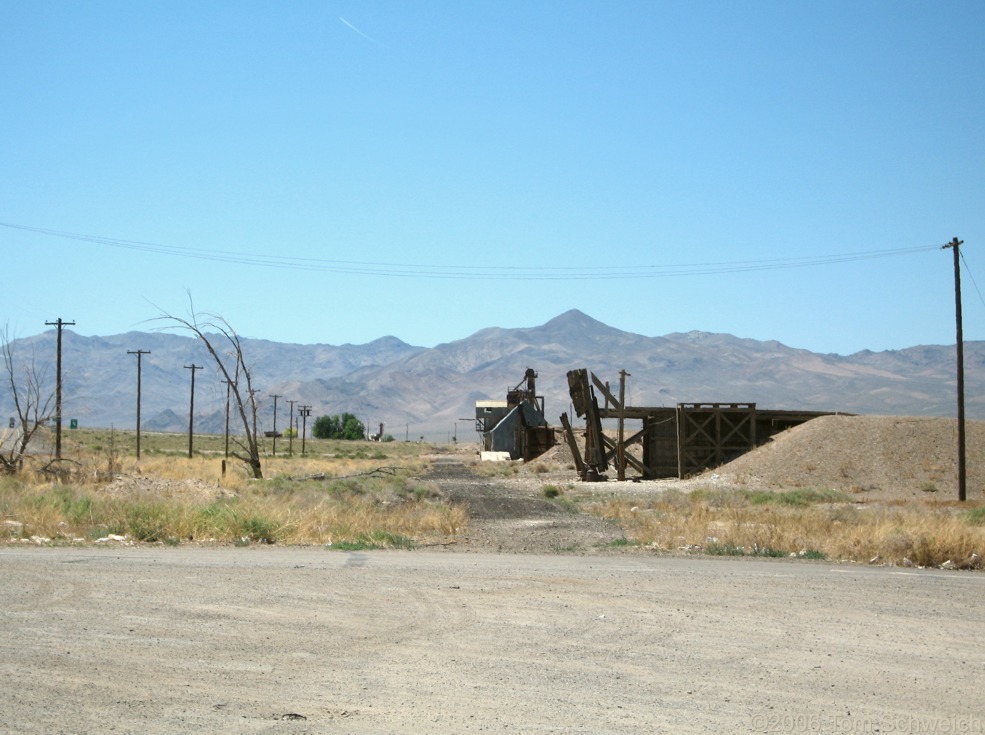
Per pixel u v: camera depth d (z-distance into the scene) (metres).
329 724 7.98
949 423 51.28
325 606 12.91
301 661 9.95
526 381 93.88
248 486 42.59
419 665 9.88
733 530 24.80
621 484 51.84
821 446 51.16
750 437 56.69
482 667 9.85
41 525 22.95
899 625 12.47
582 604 13.49
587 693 9.00
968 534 21.42
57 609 12.29
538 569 17.39
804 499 39.88
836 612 13.31
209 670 9.52
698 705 8.72
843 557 21.47
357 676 9.43
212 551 19.84
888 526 22.89
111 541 21.33
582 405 59.06
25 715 8.02
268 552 19.88
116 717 8.04
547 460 75.12
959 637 11.79
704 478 52.22
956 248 40.31
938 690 9.36
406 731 7.84
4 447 48.59
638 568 18.02
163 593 13.59
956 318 40.94
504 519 33.25
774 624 12.36
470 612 12.72
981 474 46.75
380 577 15.68
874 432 51.31
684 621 12.41
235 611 12.41
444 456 108.06
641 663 10.16
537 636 11.34
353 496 37.34
